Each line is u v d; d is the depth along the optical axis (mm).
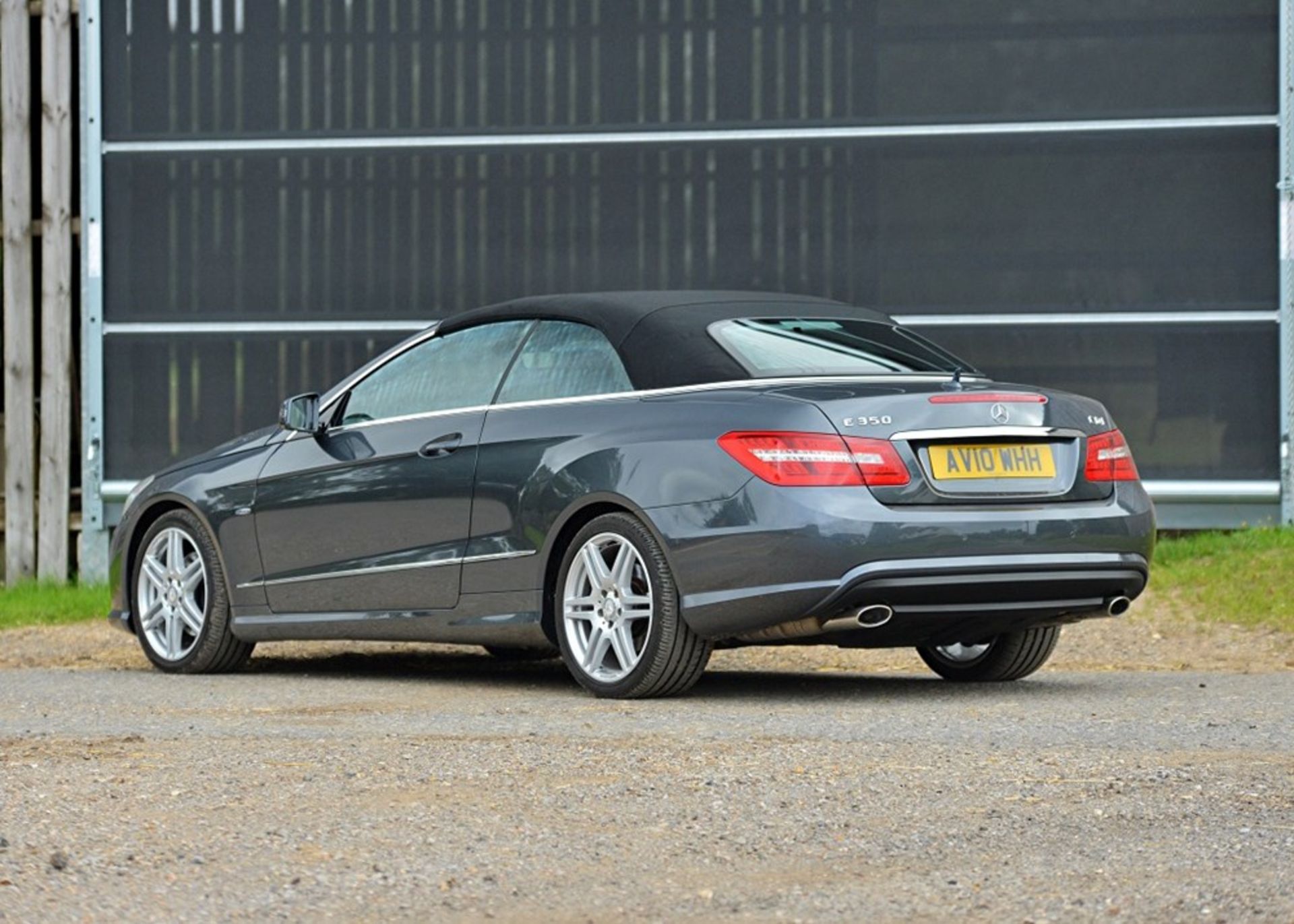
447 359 14086
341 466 14352
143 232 23547
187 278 23469
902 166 22391
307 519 14523
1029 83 22219
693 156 22703
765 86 22562
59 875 6828
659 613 12156
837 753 9500
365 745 9969
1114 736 10273
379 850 7266
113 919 6238
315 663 16297
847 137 22438
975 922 6180
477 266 23047
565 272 22891
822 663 15938
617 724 10977
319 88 23266
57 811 8055
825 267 22484
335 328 23219
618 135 22797
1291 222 21734
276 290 23359
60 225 23891
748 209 22625
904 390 11969
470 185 23031
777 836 7520
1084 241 22156
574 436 12750
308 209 23281
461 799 8281
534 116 22938
